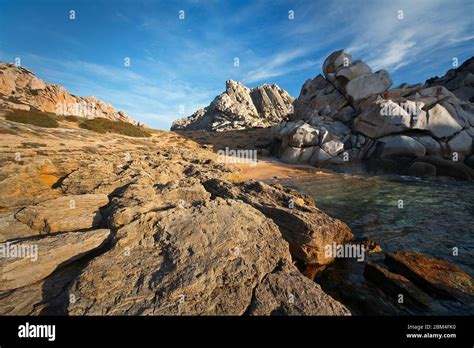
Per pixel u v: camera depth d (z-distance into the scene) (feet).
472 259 34.01
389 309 23.93
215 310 19.81
